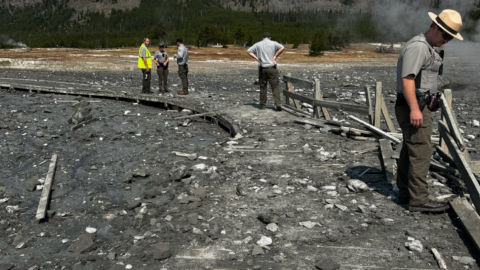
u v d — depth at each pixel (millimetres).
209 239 4254
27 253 4219
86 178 6816
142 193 5969
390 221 4555
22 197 6023
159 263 3861
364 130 8578
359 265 3725
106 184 6465
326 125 9586
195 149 8508
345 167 6648
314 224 4547
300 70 33406
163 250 3932
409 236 4234
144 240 4359
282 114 11570
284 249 4055
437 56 4355
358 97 17438
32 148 8844
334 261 3779
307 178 6184
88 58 47906
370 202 5188
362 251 3977
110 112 13664
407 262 3756
